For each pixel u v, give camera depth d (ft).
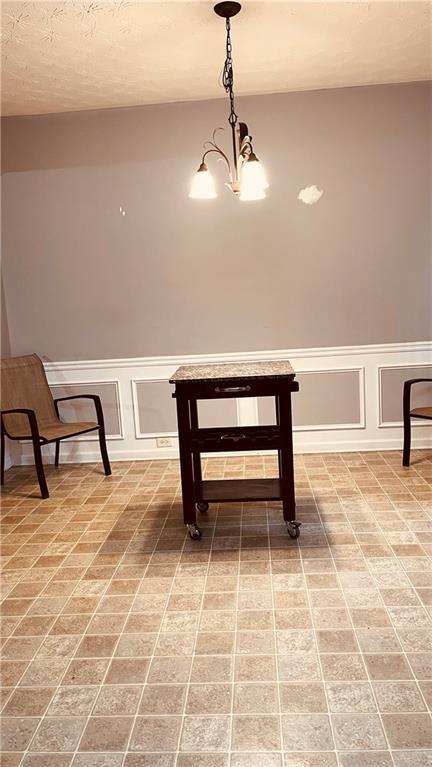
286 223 13.17
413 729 5.41
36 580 8.53
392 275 13.21
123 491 12.16
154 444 14.15
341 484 11.75
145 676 6.33
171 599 7.84
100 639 7.04
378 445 13.85
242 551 9.11
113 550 9.39
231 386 9.23
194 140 12.98
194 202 13.21
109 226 13.41
